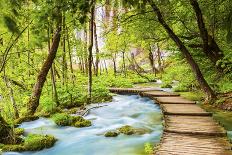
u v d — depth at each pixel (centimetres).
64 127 1430
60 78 2709
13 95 1727
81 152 1070
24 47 1756
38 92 1719
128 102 2178
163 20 1697
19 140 1166
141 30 1939
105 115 1712
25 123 1522
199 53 1984
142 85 3472
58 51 2164
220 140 962
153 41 2016
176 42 1728
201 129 1088
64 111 1800
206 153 834
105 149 1084
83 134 1299
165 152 853
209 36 1850
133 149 1058
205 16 1889
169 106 1648
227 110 1555
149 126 1398
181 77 2341
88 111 1788
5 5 679
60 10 728
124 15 1798
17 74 1916
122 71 4591
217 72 1916
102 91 2353
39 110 1888
